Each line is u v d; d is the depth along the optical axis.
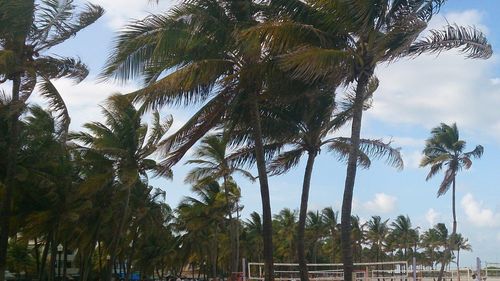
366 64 14.41
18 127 24.06
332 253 99.44
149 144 34.62
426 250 109.06
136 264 71.56
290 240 85.31
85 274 43.81
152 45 15.79
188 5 16.09
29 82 20.62
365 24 14.04
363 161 22.20
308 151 21.02
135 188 43.56
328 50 13.34
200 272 101.06
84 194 34.44
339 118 20.84
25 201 33.94
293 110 19.12
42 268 38.53
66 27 21.30
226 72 17.00
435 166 43.09
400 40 14.16
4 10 19.62
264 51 15.06
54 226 35.50
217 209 53.16
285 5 15.46
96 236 40.72
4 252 21.56
